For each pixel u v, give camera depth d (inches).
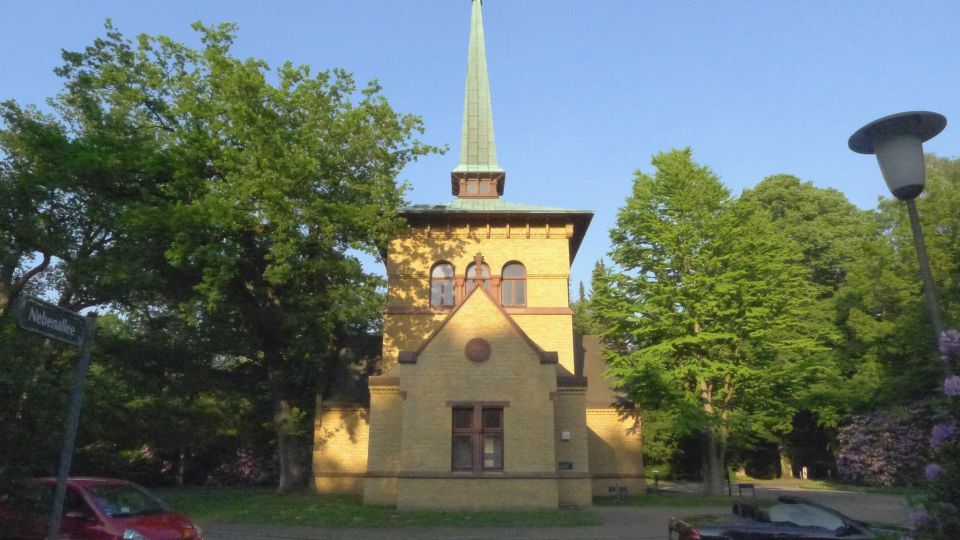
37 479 337.1
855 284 1443.2
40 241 910.4
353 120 1010.7
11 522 393.1
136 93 986.1
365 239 1021.2
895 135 273.6
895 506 893.8
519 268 1160.2
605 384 1208.2
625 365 1146.0
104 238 983.6
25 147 893.8
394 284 1141.1
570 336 1120.8
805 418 1715.1
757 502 448.8
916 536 213.6
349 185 1048.8
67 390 322.0
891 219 1374.3
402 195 1077.8
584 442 904.9
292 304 1043.3
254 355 1201.4
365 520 710.5
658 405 1140.5
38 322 259.0
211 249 892.0
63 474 271.6
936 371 1189.1
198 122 974.4
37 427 309.0
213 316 1048.2
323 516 738.8
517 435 823.7
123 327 1170.6
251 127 936.3
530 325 1125.1
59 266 1010.7
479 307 863.7
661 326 1144.2
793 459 1827.0
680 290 1139.9
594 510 821.2
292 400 1214.3
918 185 269.3
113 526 392.5
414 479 807.7
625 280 1197.7
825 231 1818.4
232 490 1169.4
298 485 1110.4
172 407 1119.6
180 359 1063.6
